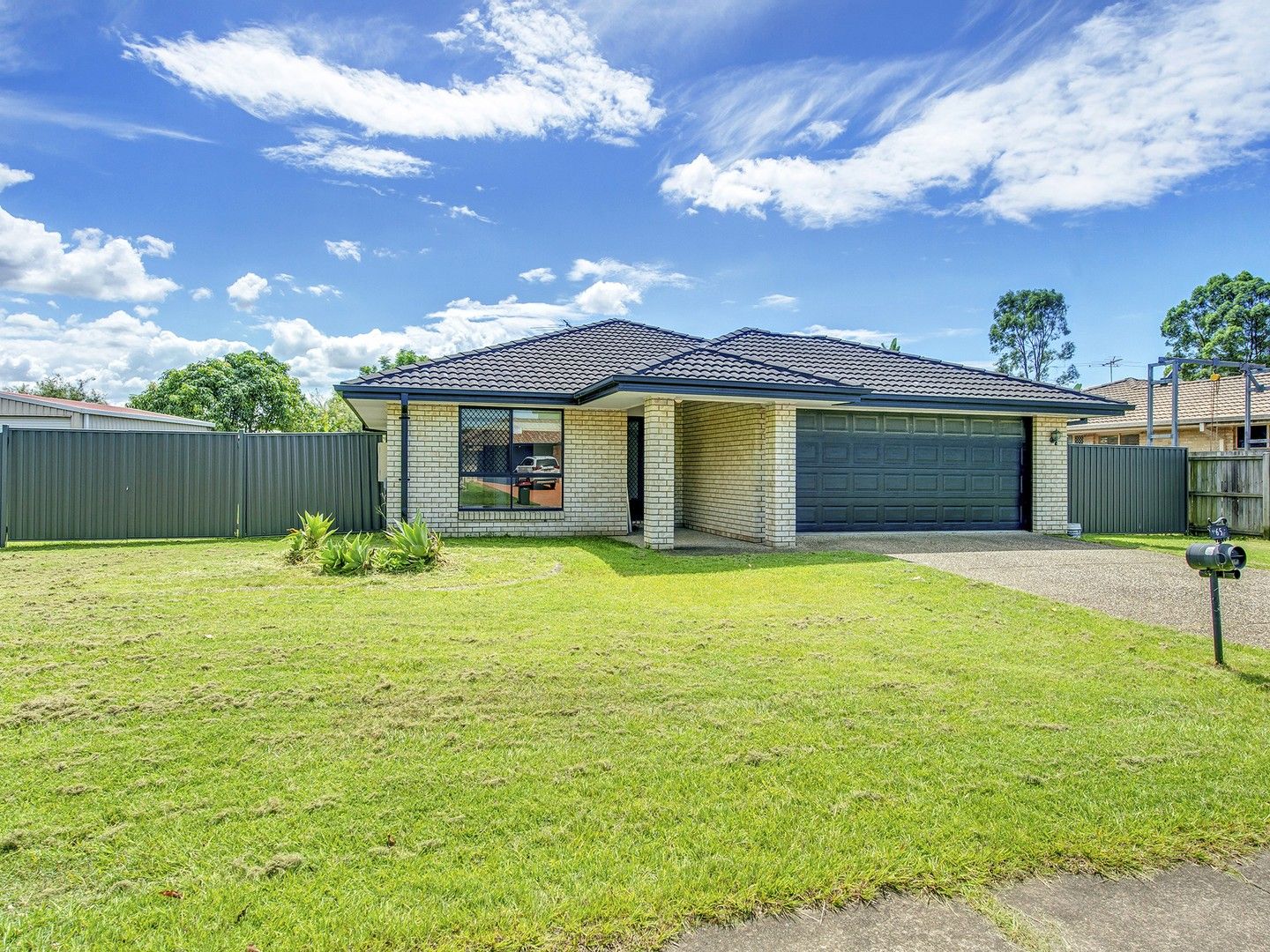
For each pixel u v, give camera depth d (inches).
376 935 84.5
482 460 479.5
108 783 121.0
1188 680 175.5
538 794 118.0
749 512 462.3
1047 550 409.7
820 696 163.2
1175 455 565.9
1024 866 99.9
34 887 93.2
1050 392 510.0
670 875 96.3
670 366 398.3
